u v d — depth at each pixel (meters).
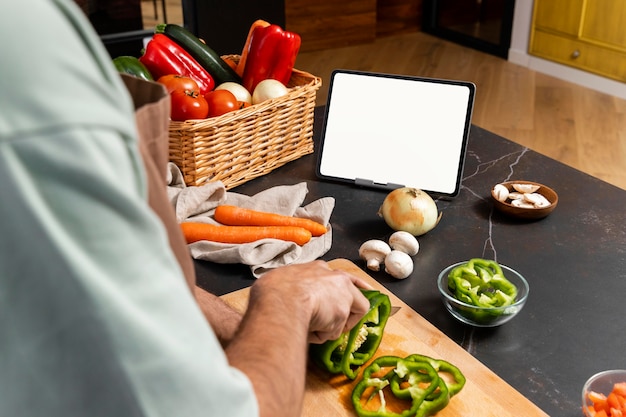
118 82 0.50
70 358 0.50
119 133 0.49
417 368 1.06
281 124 1.68
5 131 0.44
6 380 0.53
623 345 1.15
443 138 1.60
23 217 0.46
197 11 3.55
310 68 4.88
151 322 0.50
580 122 4.05
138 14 3.48
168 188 1.49
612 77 4.40
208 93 1.62
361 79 1.65
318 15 5.13
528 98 4.38
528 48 4.86
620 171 3.52
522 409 1.01
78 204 0.47
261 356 0.70
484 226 1.48
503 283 1.20
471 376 1.07
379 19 5.48
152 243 0.50
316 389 1.07
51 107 0.45
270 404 0.66
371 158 1.64
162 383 0.51
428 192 1.60
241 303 1.24
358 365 1.08
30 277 0.48
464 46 5.33
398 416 1.00
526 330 1.18
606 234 1.45
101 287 0.48
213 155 1.54
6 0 0.45
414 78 1.62
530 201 1.51
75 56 0.47
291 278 0.86
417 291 1.29
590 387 1.00
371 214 1.53
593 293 1.27
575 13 4.46
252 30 1.81
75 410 0.52
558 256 1.38
